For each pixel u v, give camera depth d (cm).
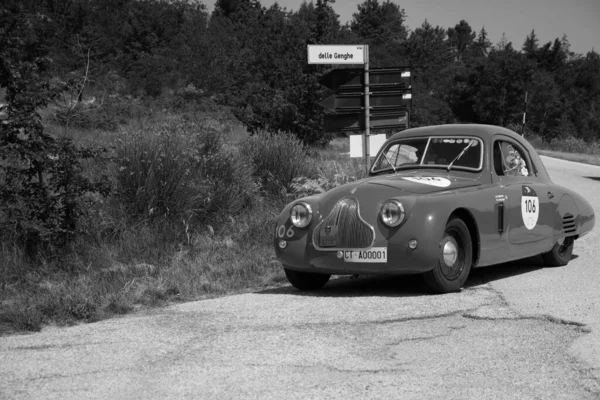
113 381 373
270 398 342
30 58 802
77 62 2672
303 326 488
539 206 716
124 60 3700
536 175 758
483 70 5966
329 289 665
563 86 6234
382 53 6900
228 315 531
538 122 5519
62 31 3097
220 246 860
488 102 5775
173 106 3009
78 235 797
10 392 360
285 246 638
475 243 633
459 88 6288
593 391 347
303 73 2273
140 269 738
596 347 421
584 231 789
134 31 4488
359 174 1082
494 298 571
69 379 379
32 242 767
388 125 1086
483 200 638
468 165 685
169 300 644
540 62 6900
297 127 2247
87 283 671
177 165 925
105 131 1731
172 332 479
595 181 1888
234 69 3575
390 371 383
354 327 483
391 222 586
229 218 955
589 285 622
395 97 1084
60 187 807
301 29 3008
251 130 2231
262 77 2700
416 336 455
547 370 381
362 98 1073
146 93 3186
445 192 620
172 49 4256
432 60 8981
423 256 578
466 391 349
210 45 4238
